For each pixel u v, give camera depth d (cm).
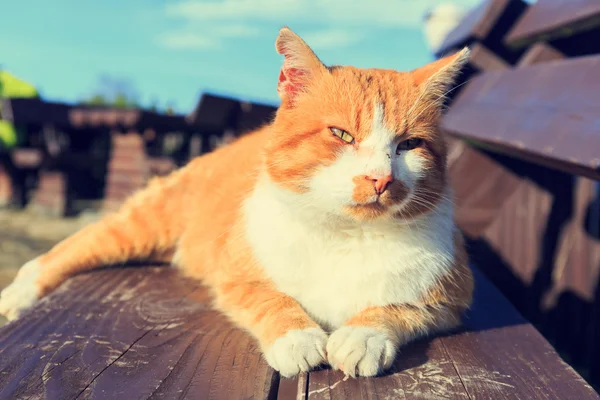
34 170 234
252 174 54
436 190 46
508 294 87
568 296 90
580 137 46
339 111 44
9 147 224
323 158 43
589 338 88
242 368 37
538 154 50
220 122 173
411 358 40
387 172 42
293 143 45
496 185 84
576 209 90
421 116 46
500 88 72
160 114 190
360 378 36
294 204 44
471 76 91
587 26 68
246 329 43
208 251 56
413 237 44
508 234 86
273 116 52
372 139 43
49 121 207
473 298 51
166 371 36
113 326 43
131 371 36
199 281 56
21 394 33
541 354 41
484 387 35
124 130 202
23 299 57
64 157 211
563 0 74
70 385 34
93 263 60
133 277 57
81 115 205
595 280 89
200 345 40
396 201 42
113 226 61
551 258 89
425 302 44
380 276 43
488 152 82
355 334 38
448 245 46
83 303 49
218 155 65
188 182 63
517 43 84
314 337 38
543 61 78
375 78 46
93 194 249
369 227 43
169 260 63
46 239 169
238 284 47
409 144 45
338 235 44
